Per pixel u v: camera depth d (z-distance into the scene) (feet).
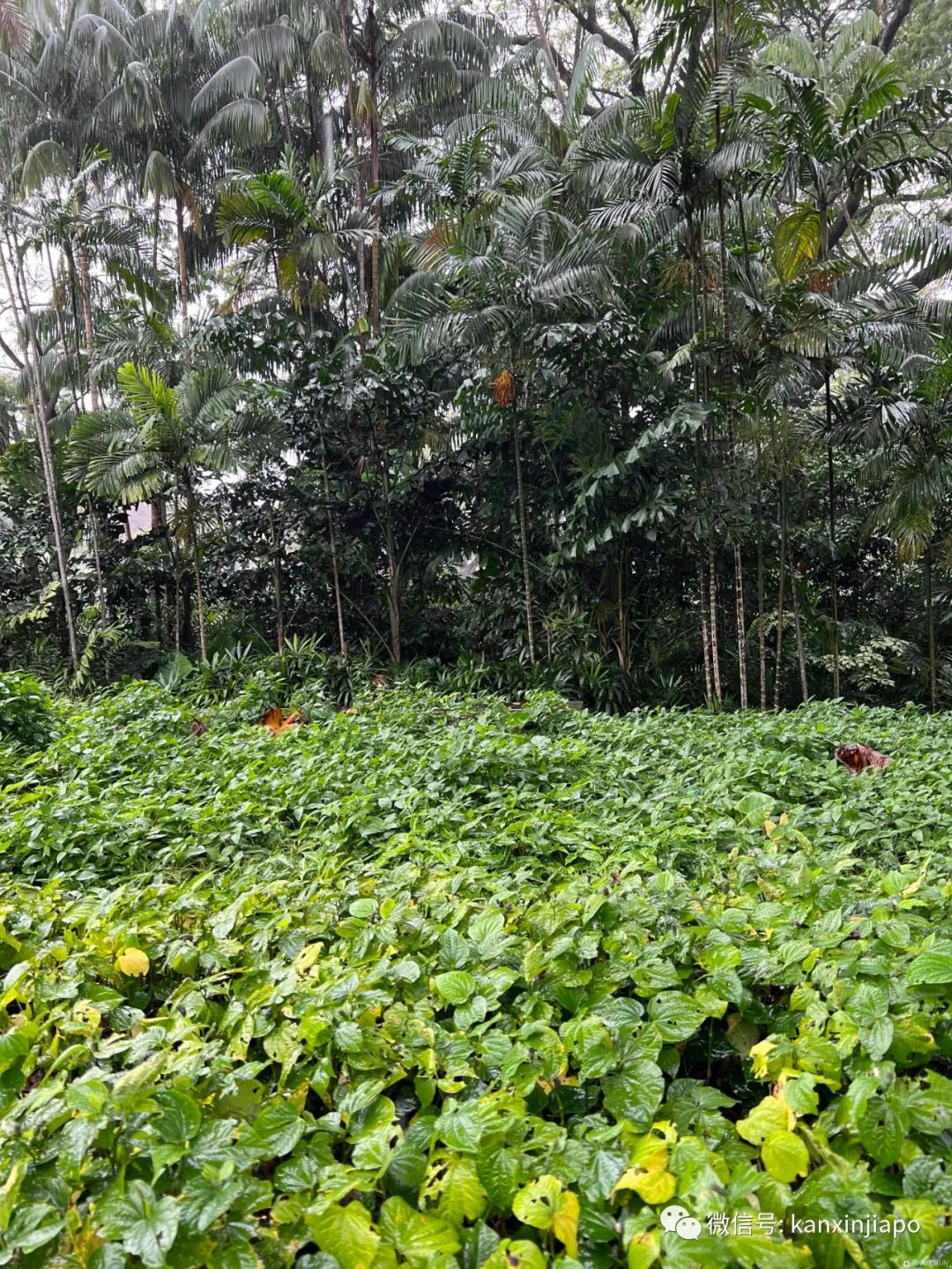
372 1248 4.50
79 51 45.80
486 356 32.78
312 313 47.03
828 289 32.19
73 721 24.63
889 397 30.25
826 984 6.61
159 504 44.21
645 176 28.55
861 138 27.07
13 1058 6.12
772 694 36.99
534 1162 5.16
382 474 37.68
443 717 24.85
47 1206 4.61
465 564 44.06
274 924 8.74
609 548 33.73
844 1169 4.86
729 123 27.53
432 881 10.01
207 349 39.11
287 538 40.65
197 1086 5.86
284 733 22.79
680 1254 4.25
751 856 11.04
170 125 48.96
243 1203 4.81
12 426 60.23
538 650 36.19
